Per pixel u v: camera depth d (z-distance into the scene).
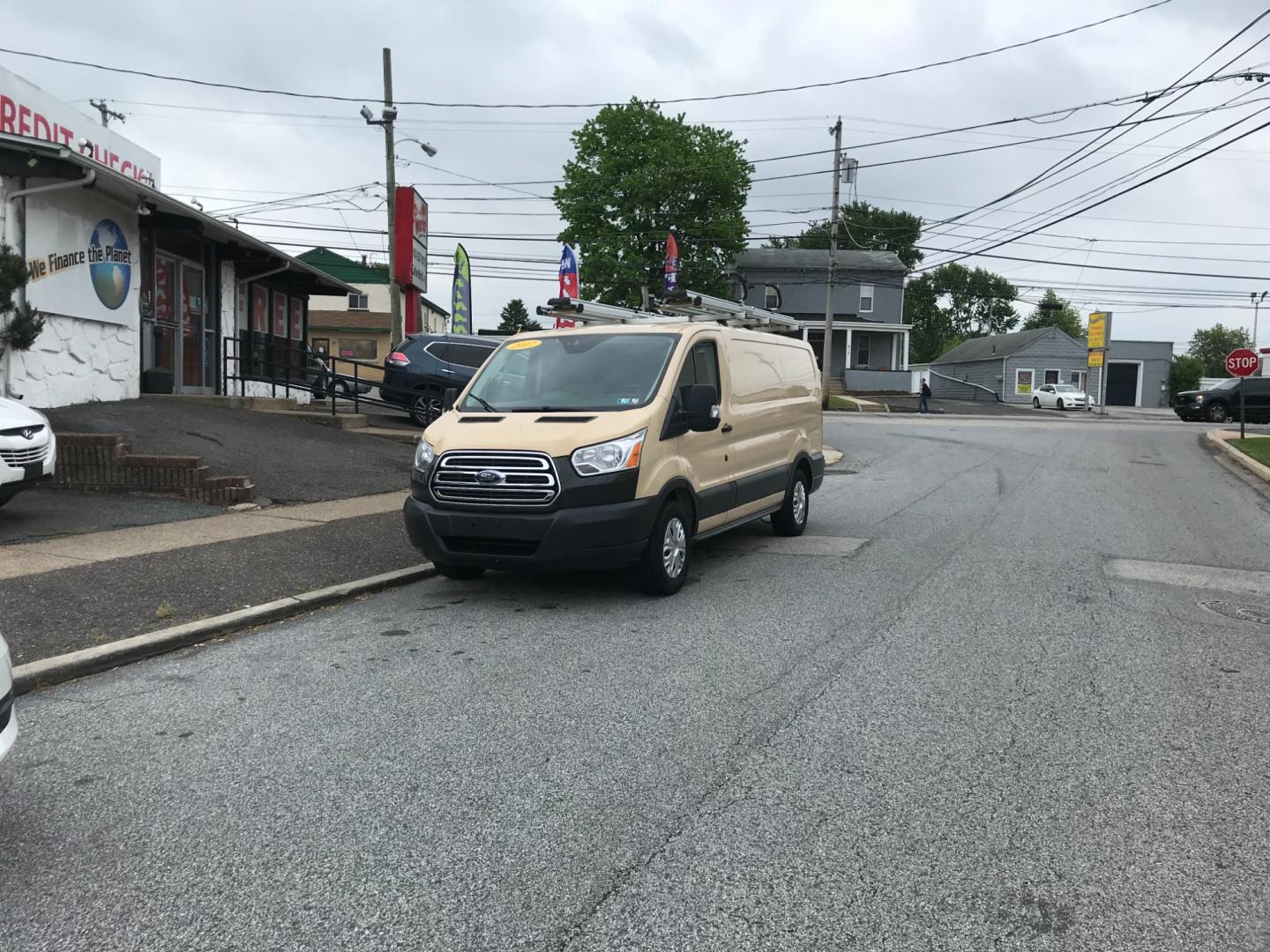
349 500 10.97
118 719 4.65
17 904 3.01
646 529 6.73
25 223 11.72
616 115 43.50
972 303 97.12
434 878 3.14
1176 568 8.44
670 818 3.57
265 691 5.06
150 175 18.47
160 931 2.86
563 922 2.89
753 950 2.75
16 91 13.60
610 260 42.03
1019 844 3.38
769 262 53.00
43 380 12.16
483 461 6.61
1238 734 4.45
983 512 11.72
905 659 5.61
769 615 6.65
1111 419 37.69
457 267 23.12
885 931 2.85
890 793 3.79
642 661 5.57
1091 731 4.48
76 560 7.36
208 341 17.80
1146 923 2.90
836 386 52.59
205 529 8.84
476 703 4.85
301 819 3.58
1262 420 33.44
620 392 7.18
